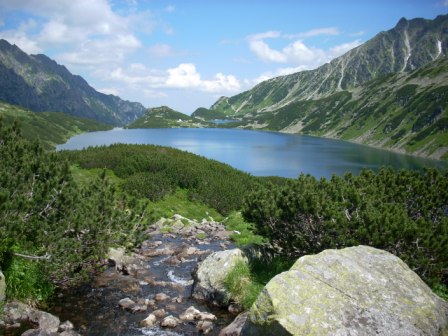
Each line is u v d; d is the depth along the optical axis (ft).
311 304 35.17
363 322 33.88
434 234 51.75
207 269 59.88
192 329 48.06
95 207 60.34
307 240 57.52
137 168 172.55
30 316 44.68
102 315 50.67
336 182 67.82
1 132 66.90
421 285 39.96
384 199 63.52
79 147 645.51
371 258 42.83
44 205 55.16
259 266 59.47
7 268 47.96
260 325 35.19
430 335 33.83
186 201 159.43
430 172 70.79
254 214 63.16
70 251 53.83
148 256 82.02
